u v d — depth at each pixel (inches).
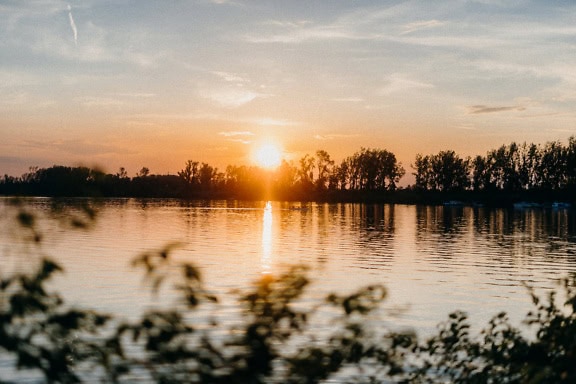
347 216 5108.3
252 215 5044.3
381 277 1568.7
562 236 3065.9
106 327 186.5
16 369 165.2
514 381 298.4
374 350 226.4
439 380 346.0
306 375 196.2
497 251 2287.2
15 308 167.6
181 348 183.3
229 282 1389.0
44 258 175.6
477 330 887.1
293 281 195.3
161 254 185.9
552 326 326.3
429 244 2566.4
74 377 169.3
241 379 183.5
